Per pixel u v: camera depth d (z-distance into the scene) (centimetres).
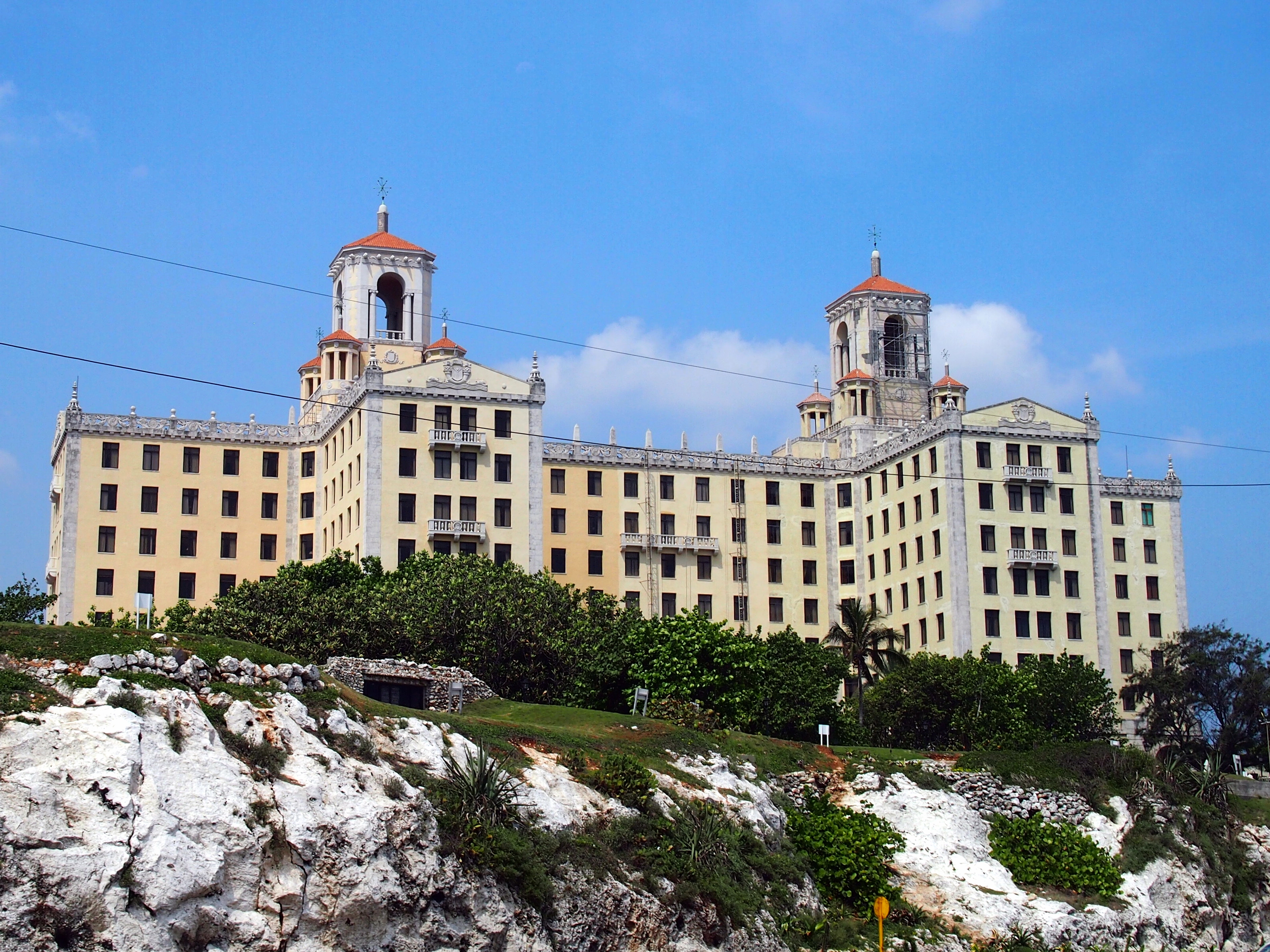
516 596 10175
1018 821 8819
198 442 13612
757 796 7731
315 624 9869
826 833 7831
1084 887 8519
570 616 10375
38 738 4834
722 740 8675
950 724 10919
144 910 4678
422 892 5444
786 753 8719
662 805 6881
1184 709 12988
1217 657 12950
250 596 10325
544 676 9875
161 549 13312
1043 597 13300
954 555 13162
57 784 4738
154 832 4800
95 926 4572
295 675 5912
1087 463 13712
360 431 12731
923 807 8625
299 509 13825
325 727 5803
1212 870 9412
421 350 14562
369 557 11675
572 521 13925
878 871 7762
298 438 13925
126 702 5134
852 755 8969
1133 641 14025
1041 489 13538
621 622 10025
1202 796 10094
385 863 5369
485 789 5919
